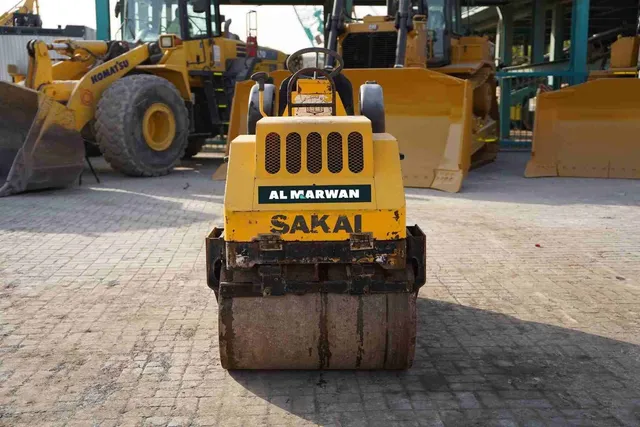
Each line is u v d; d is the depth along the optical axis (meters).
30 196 9.94
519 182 12.09
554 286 5.87
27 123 10.49
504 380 4.02
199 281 5.94
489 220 8.54
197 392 3.84
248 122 5.32
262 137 3.78
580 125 12.71
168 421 3.51
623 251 7.03
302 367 4.02
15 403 3.71
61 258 6.64
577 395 3.82
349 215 3.69
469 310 5.26
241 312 3.86
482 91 14.43
